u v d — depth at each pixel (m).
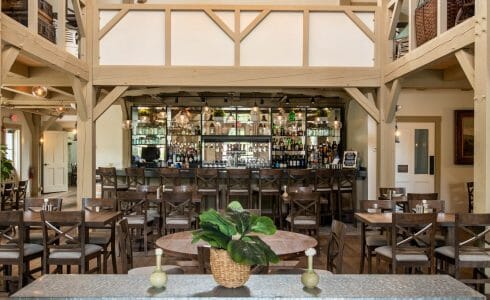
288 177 7.82
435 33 5.35
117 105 10.66
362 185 8.37
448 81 6.79
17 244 4.25
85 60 6.77
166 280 1.82
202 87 7.22
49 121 13.14
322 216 8.08
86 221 4.37
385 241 4.80
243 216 1.89
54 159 14.15
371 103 6.97
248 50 6.90
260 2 9.21
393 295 1.73
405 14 7.18
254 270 2.95
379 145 6.94
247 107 10.62
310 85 6.87
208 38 6.89
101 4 6.86
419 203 5.13
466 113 8.85
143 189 6.70
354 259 5.69
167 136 10.72
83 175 6.74
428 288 1.82
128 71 6.83
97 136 10.70
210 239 1.79
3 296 4.20
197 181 7.89
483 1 4.14
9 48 4.47
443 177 8.88
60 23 5.84
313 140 10.77
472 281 3.94
